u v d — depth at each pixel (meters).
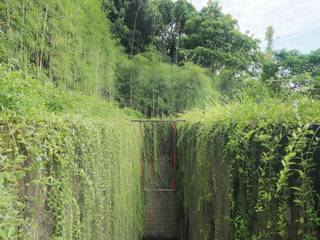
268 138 1.69
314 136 1.34
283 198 1.54
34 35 3.92
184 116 6.46
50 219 1.47
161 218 6.78
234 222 2.35
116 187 3.32
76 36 5.20
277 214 1.60
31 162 1.28
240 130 2.15
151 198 6.80
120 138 3.67
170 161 6.93
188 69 10.12
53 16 4.21
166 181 6.87
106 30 7.88
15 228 0.97
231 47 12.84
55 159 1.56
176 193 6.71
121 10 11.32
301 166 1.39
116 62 9.52
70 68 5.03
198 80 9.74
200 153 3.80
